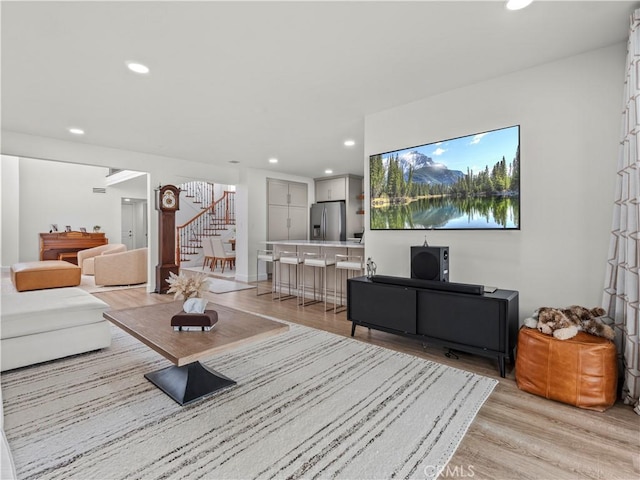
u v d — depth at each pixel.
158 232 5.70
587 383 1.95
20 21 2.01
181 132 4.36
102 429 1.77
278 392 2.18
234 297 5.37
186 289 2.33
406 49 2.38
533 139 2.65
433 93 3.16
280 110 3.58
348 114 3.71
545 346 2.09
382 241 3.65
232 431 1.75
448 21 2.05
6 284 6.14
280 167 6.84
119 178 8.64
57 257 8.18
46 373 2.46
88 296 3.11
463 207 3.03
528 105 2.67
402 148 3.45
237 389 2.21
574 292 2.49
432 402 2.04
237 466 1.49
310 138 4.66
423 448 1.61
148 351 2.93
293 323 3.86
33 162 8.29
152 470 1.47
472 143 2.96
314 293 5.29
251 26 2.09
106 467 1.48
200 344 1.91
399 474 1.44
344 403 2.04
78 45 2.29
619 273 2.15
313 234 7.99
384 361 2.70
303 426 1.79
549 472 1.46
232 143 4.93
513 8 1.92
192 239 10.10
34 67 2.60
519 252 2.74
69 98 3.21
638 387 1.95
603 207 2.36
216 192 10.88
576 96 2.46
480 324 2.51
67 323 2.71
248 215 6.83
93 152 4.97
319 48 2.36
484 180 2.90
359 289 3.25
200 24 2.06
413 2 1.87
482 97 2.91
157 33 2.16
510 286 2.78
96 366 2.60
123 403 2.04
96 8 1.90
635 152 1.91
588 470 1.47
